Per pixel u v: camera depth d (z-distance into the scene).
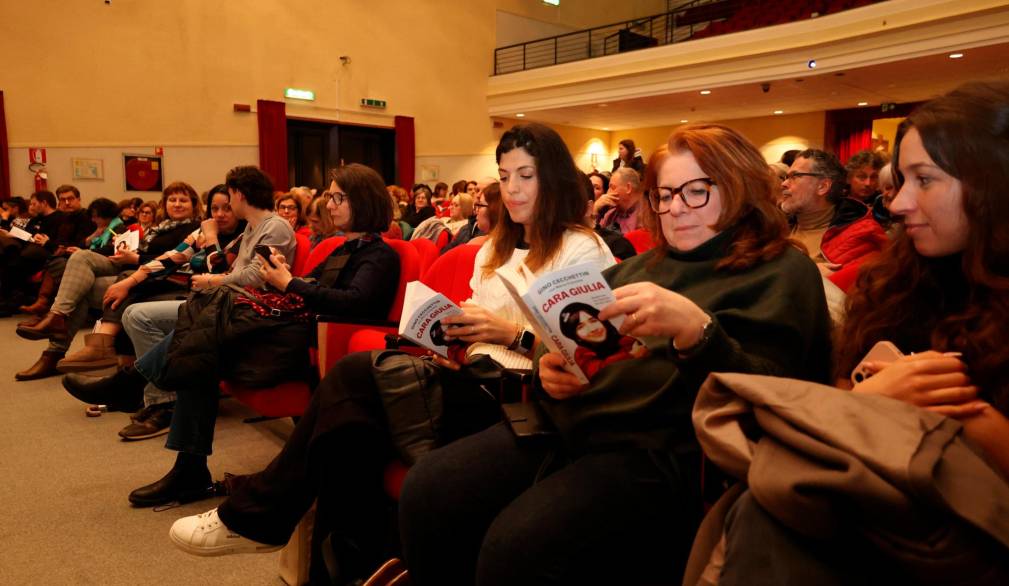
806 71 8.80
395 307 2.39
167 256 3.39
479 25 12.63
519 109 12.42
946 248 0.94
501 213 1.83
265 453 2.71
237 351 2.16
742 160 1.16
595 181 4.73
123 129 8.87
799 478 0.65
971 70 8.39
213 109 9.63
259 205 2.96
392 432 1.50
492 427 1.34
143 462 2.61
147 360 2.37
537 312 0.99
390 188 7.31
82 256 4.02
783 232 1.16
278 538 1.58
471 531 1.21
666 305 0.95
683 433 1.08
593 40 14.75
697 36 12.38
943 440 0.67
